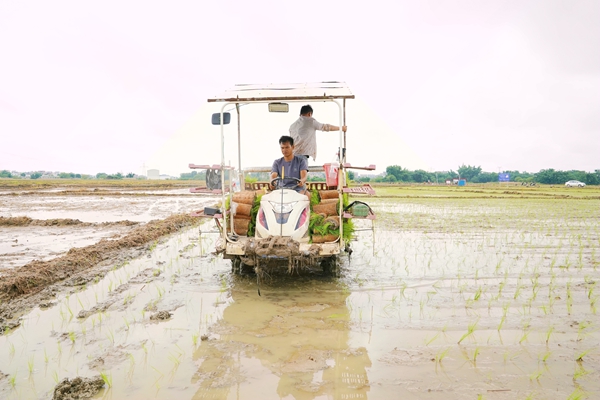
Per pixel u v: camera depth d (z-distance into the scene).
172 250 8.82
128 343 4.12
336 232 6.08
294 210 5.90
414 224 12.73
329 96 5.76
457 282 6.23
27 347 4.04
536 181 87.62
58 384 3.23
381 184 57.84
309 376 3.48
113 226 12.88
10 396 3.20
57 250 8.90
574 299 5.35
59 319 4.78
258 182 7.73
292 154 6.88
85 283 6.24
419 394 3.19
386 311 5.02
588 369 3.55
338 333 4.37
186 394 3.21
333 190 6.73
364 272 6.87
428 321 4.68
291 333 4.38
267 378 3.45
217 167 6.19
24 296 5.61
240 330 4.46
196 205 21.28
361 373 3.52
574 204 21.30
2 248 9.13
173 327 4.54
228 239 6.21
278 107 6.43
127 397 3.17
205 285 6.15
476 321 4.65
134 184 56.84
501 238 10.06
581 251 8.01
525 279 6.34
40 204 22.00
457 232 11.10
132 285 6.14
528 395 3.16
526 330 4.40
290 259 5.34
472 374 3.49
